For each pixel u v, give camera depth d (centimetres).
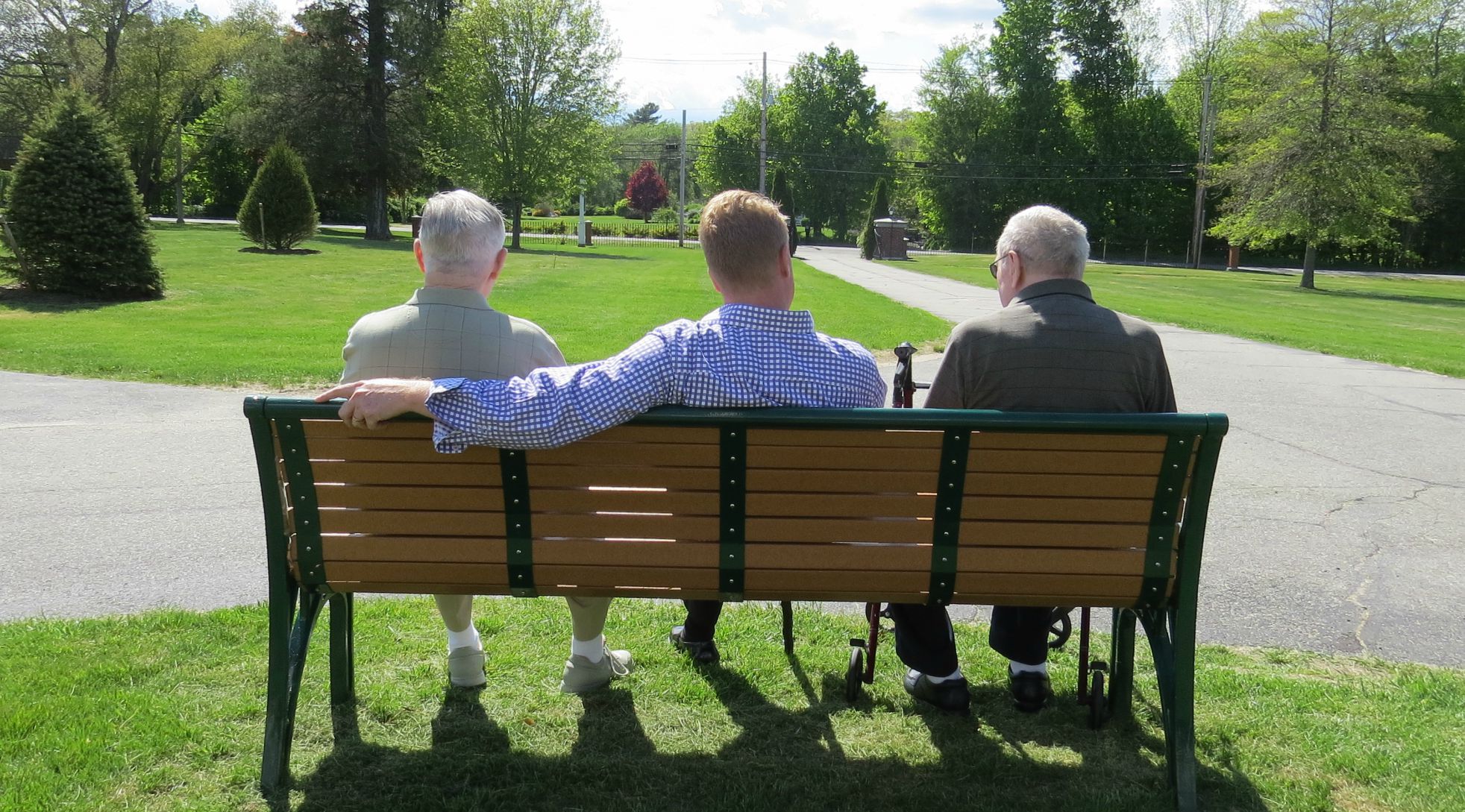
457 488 234
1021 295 272
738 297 238
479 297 263
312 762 257
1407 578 436
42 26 4331
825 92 7562
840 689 307
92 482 545
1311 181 3359
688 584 242
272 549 238
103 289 1591
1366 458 672
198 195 6538
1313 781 254
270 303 1628
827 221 7644
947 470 228
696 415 221
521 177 4069
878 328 1373
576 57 4050
